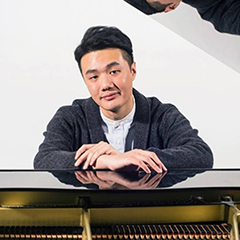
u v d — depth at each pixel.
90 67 2.45
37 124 2.43
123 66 2.47
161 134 2.53
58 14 2.40
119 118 2.49
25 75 2.40
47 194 1.67
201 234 1.66
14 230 1.63
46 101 2.43
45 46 2.40
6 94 2.39
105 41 2.45
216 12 2.51
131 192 1.68
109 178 2.00
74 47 2.43
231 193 1.76
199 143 2.56
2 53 2.37
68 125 2.45
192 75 2.54
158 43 2.50
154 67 2.51
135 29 2.48
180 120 2.54
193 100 2.55
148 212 1.71
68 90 2.45
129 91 2.49
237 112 2.61
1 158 2.41
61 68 2.43
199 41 2.53
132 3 2.46
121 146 2.50
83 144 2.47
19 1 2.36
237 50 2.57
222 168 2.60
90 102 2.47
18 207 1.63
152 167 2.50
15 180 1.89
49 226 1.67
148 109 2.51
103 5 2.44
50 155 2.44
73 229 1.66
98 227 1.67
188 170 2.44
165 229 1.69
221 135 2.59
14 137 2.41
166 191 1.70
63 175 2.08
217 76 2.57
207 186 1.78
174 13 2.49
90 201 1.68
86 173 2.19
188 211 1.74
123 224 1.70
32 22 2.38
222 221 1.76
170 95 2.53
